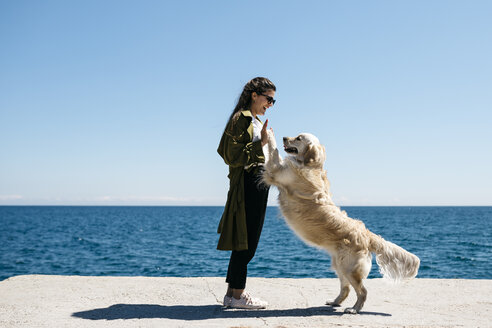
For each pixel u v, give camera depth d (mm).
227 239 3627
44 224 56125
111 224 56125
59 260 17734
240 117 3559
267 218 76438
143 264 16109
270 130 4031
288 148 4211
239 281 3717
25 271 14617
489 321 3338
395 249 3893
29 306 3828
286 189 3969
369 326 3102
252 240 3688
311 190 3922
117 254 19812
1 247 23781
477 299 4258
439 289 4750
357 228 3852
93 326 3100
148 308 3783
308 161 3979
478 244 23625
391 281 3896
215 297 4285
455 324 3211
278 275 12523
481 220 63750
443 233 33875
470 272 13445
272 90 3773
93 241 27766
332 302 3988
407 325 3154
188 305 3936
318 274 12703
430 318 3443
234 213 3643
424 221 60188
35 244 25688
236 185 3641
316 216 3867
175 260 17250
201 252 20375
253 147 3500
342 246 3805
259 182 3719
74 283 4930
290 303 4062
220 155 3762
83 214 113312
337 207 3971
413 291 4652
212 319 3357
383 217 80688
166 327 3055
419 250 20500
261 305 3807
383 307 3906
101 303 3982
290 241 25719
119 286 4781
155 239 29250
